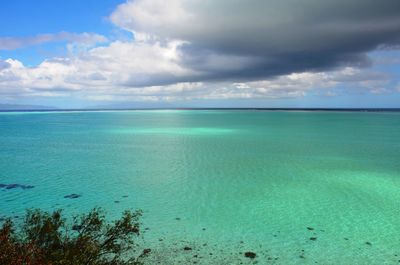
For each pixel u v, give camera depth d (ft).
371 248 43.11
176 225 51.29
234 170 93.56
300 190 71.82
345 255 41.14
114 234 35.73
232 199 65.57
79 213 57.11
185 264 38.19
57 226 32.32
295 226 51.08
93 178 84.12
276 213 57.16
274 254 41.39
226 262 38.96
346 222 52.54
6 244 24.79
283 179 82.17
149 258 39.50
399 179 80.84
